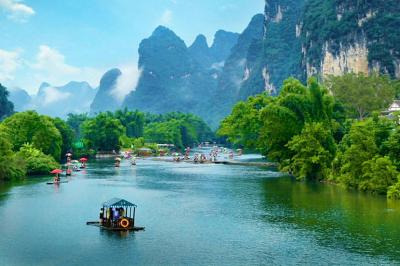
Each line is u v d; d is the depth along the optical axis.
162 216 72.44
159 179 125.38
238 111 193.75
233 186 108.19
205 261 50.03
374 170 93.25
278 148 139.25
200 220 69.50
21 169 126.19
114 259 50.72
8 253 52.62
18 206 80.44
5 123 159.12
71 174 138.50
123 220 63.09
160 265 48.78
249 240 58.16
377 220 68.31
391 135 97.12
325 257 51.06
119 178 128.38
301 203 83.31
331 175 111.69
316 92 131.25
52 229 63.66
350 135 101.75
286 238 58.97
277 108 131.88
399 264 48.62
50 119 199.25
